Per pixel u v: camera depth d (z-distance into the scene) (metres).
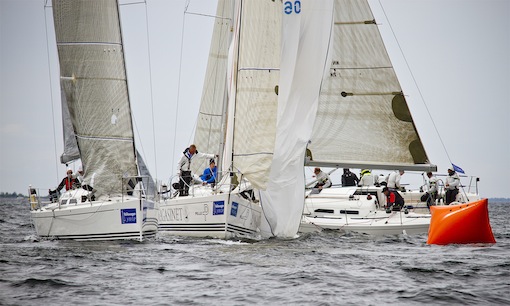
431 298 46.94
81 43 78.06
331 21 84.00
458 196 94.69
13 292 48.22
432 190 95.44
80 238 76.44
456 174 95.00
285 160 82.00
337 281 52.50
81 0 77.69
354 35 96.31
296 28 82.12
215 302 45.38
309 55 83.38
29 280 51.66
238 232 79.81
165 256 65.25
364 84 96.50
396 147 97.06
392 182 91.94
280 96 81.81
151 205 77.75
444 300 46.44
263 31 81.38
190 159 86.50
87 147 78.62
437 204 96.38
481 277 54.62
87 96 78.38
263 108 80.75
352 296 47.47
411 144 96.88
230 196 78.19
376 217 89.75
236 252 68.56
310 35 83.50
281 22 81.44
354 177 102.81
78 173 83.69
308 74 83.19
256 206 82.50
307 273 55.78
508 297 47.31
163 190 90.31
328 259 64.25
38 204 82.81
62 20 78.00
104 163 78.38
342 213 90.94
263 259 63.69
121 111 78.81
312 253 68.56
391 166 96.75
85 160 78.81
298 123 82.50
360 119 96.38
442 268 58.91
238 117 81.25
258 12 81.38
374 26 95.88
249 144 80.62
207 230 79.50
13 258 63.19
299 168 82.31
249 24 81.56
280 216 82.19
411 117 96.56
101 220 75.38
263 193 81.81
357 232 86.62
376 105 96.56
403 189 98.69
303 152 82.44
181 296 47.00
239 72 81.62
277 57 81.12
